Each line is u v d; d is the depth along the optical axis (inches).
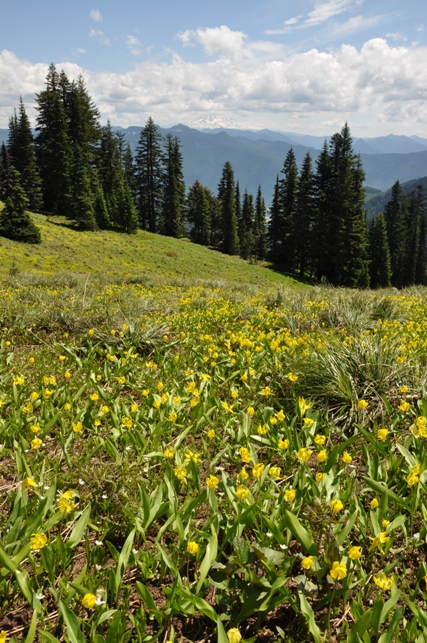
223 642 65.6
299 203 2325.3
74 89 2778.1
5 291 494.3
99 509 102.4
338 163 2145.7
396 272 2906.0
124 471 108.5
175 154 2989.7
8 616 78.2
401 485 107.2
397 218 2847.0
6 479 122.0
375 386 153.3
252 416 150.3
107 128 3048.7
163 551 81.7
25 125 2536.9
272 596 75.7
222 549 86.4
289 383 167.3
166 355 219.0
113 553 84.4
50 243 1930.4
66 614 68.1
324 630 73.0
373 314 328.2
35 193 2573.8
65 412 154.9
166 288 644.7
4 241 1791.3
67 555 85.2
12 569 74.9
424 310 380.8
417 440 116.0
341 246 2033.7
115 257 1993.1
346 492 97.0
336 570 68.6
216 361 208.5
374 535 87.8
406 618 74.9
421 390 151.3
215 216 3629.4
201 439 137.7
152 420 146.4
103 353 223.9
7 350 239.1
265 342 218.1
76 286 635.5
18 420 143.8
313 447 127.9
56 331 282.4
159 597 82.4
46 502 94.3
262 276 2256.4
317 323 270.2
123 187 2667.3
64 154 2593.5
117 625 66.6
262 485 104.5
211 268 2202.3
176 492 110.8
